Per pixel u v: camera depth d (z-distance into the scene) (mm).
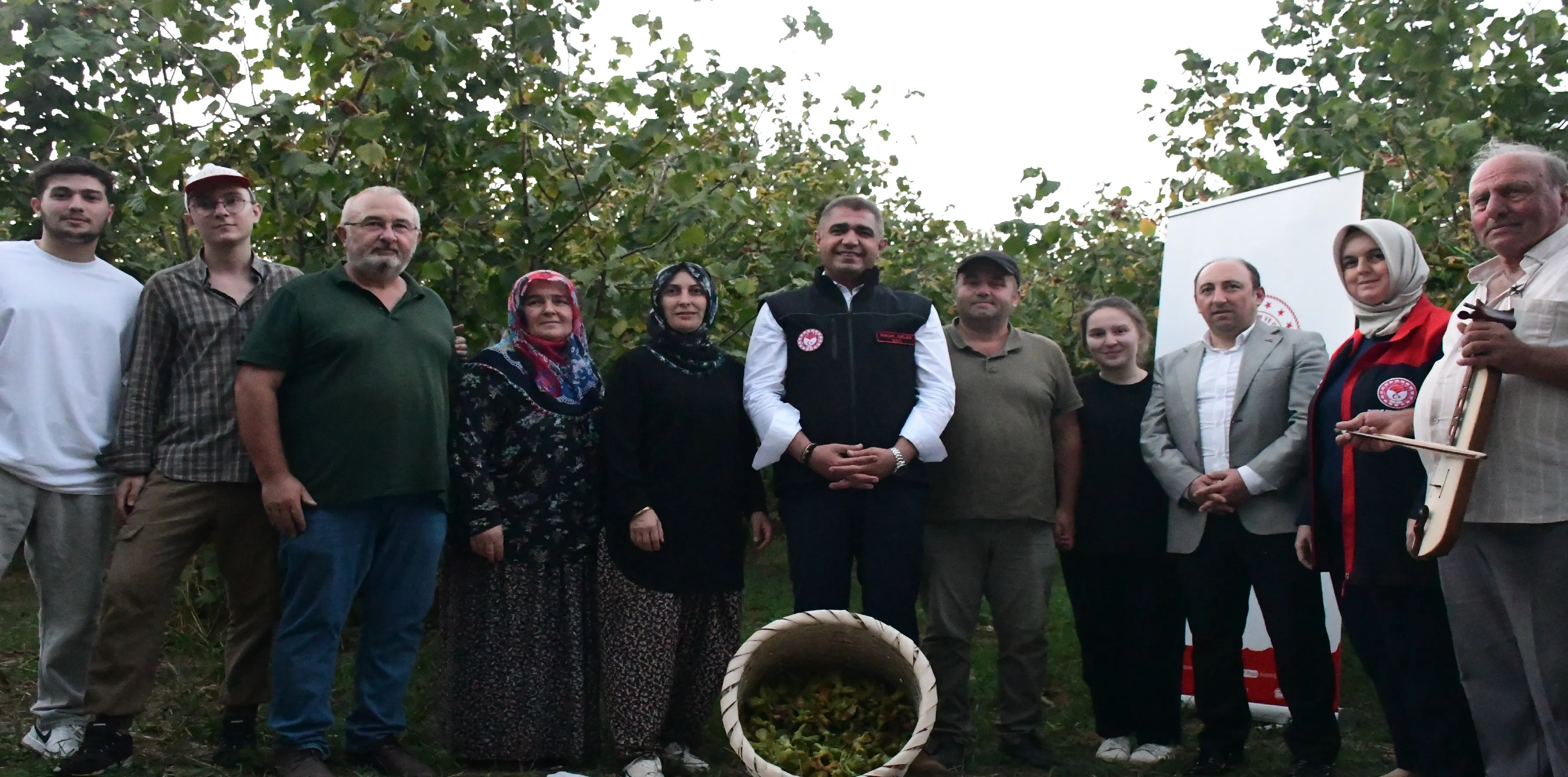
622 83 5512
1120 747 4484
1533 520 3045
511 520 3998
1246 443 4156
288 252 5332
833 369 4016
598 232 5574
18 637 5719
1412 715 3568
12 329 3672
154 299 3773
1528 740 3211
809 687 3775
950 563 4234
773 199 7109
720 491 4016
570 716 4023
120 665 3613
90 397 3793
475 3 5102
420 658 5438
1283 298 4996
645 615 3912
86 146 5434
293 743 3600
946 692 4207
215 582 5496
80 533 3795
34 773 3600
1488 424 3020
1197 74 6988
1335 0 6527
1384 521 3564
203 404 3740
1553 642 3059
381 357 3656
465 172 5539
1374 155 5836
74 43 5098
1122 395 4605
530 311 4078
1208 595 4168
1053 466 4371
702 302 4055
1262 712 4996
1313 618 4066
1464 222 5672
